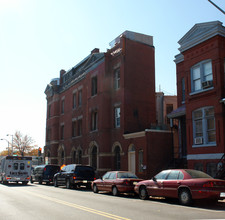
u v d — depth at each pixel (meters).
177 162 21.33
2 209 11.31
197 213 9.82
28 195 16.86
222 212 10.02
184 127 21.92
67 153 37.31
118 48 28.33
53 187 24.45
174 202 13.11
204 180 11.16
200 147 17.69
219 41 17.33
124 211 10.48
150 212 10.16
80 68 37.25
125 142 25.22
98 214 9.88
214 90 17.16
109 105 28.50
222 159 15.91
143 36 29.39
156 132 22.84
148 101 27.84
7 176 27.03
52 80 45.16
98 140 28.45
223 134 16.33
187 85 19.27
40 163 43.22
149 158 22.16
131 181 15.84
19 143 72.19
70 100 37.81
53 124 41.69
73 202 13.37
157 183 13.23
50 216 9.59
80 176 21.81
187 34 19.39
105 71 28.83
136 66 27.88
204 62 18.16
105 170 27.11
